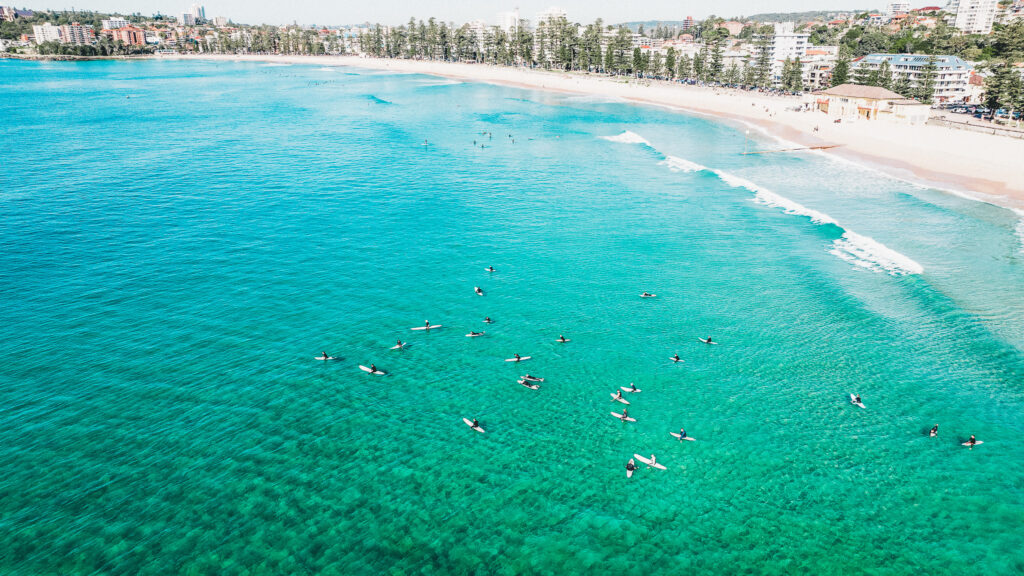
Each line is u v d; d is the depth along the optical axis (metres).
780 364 42.66
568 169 99.88
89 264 57.19
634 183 90.56
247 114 160.25
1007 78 126.94
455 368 42.19
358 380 40.50
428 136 130.00
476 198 82.06
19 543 27.42
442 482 31.78
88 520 28.78
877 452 34.12
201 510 29.58
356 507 30.03
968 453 33.97
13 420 35.28
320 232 67.50
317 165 100.06
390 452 33.88
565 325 48.09
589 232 68.62
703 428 36.19
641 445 34.72
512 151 114.75
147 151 108.31
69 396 37.69
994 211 73.88
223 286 53.56
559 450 34.28
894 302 51.22
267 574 26.36
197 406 37.22
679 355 43.91
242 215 72.62
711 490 31.41
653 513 29.92
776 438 35.31
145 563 26.70
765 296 52.75
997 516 29.73
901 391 39.53
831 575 26.67
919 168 96.12
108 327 46.03
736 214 74.94
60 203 75.12
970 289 53.06
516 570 26.78
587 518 29.62
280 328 46.78
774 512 30.03
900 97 139.25
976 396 38.88
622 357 43.66
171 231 66.56
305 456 33.34
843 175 94.06
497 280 55.94
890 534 28.77
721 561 27.34
